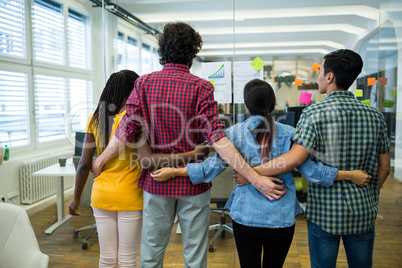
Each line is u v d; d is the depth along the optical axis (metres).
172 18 2.31
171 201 1.36
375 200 1.36
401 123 2.39
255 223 1.32
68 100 3.86
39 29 3.49
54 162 3.58
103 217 1.49
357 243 1.33
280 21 2.15
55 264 2.26
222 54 2.20
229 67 2.19
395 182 2.41
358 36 2.19
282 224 1.31
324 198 1.31
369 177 1.29
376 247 2.19
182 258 2.15
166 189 1.33
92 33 4.15
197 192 1.35
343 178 1.27
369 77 2.29
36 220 3.02
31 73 3.44
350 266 1.39
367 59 2.26
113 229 1.51
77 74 3.98
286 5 2.14
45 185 3.51
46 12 3.59
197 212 1.37
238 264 2.12
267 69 2.18
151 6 2.31
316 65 2.14
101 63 4.27
